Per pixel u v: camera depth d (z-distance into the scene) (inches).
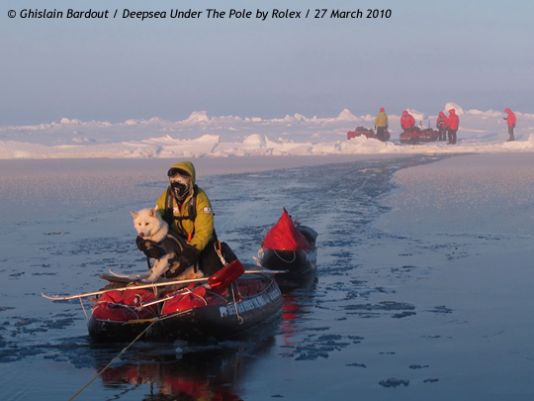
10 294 488.1
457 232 708.7
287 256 538.9
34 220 810.2
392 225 759.7
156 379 329.7
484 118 4052.7
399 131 3316.9
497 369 339.0
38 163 1828.2
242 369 342.6
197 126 3791.8
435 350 367.6
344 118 4333.2
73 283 517.3
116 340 381.1
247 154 2224.4
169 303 381.1
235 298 404.8
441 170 1423.5
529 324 408.5
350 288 503.5
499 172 1348.4
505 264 565.9
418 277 530.9
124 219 813.9
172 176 393.4
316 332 402.3
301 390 316.5
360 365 347.3
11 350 370.6
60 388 319.0
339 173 1406.3
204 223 390.6
